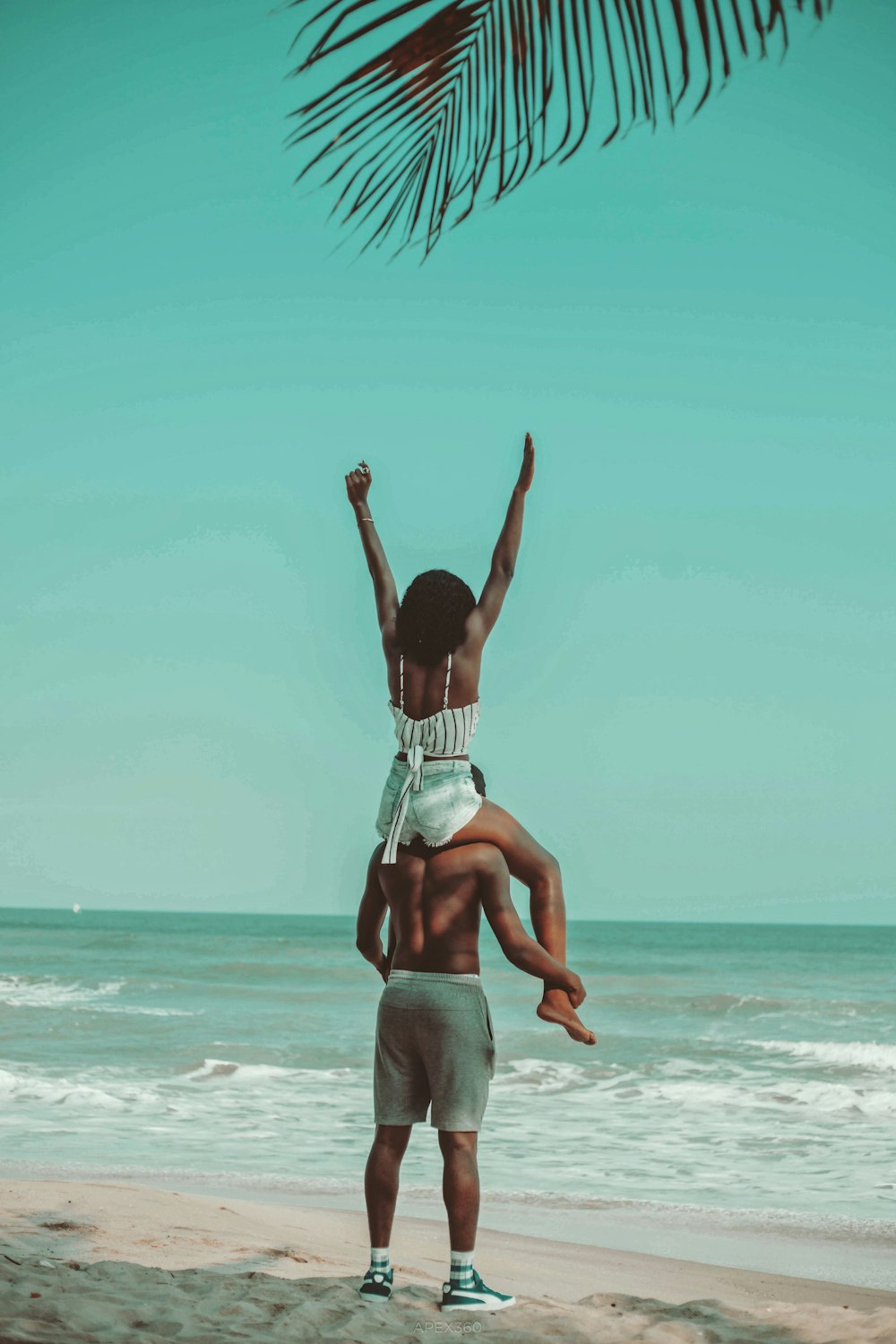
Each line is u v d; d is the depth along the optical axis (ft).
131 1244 18.40
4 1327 11.55
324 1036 66.74
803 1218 26.50
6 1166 30.89
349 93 8.86
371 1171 13.70
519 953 12.84
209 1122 38.52
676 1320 13.84
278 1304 13.34
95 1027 67.77
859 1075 53.47
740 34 7.93
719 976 127.03
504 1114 41.98
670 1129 38.86
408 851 13.41
